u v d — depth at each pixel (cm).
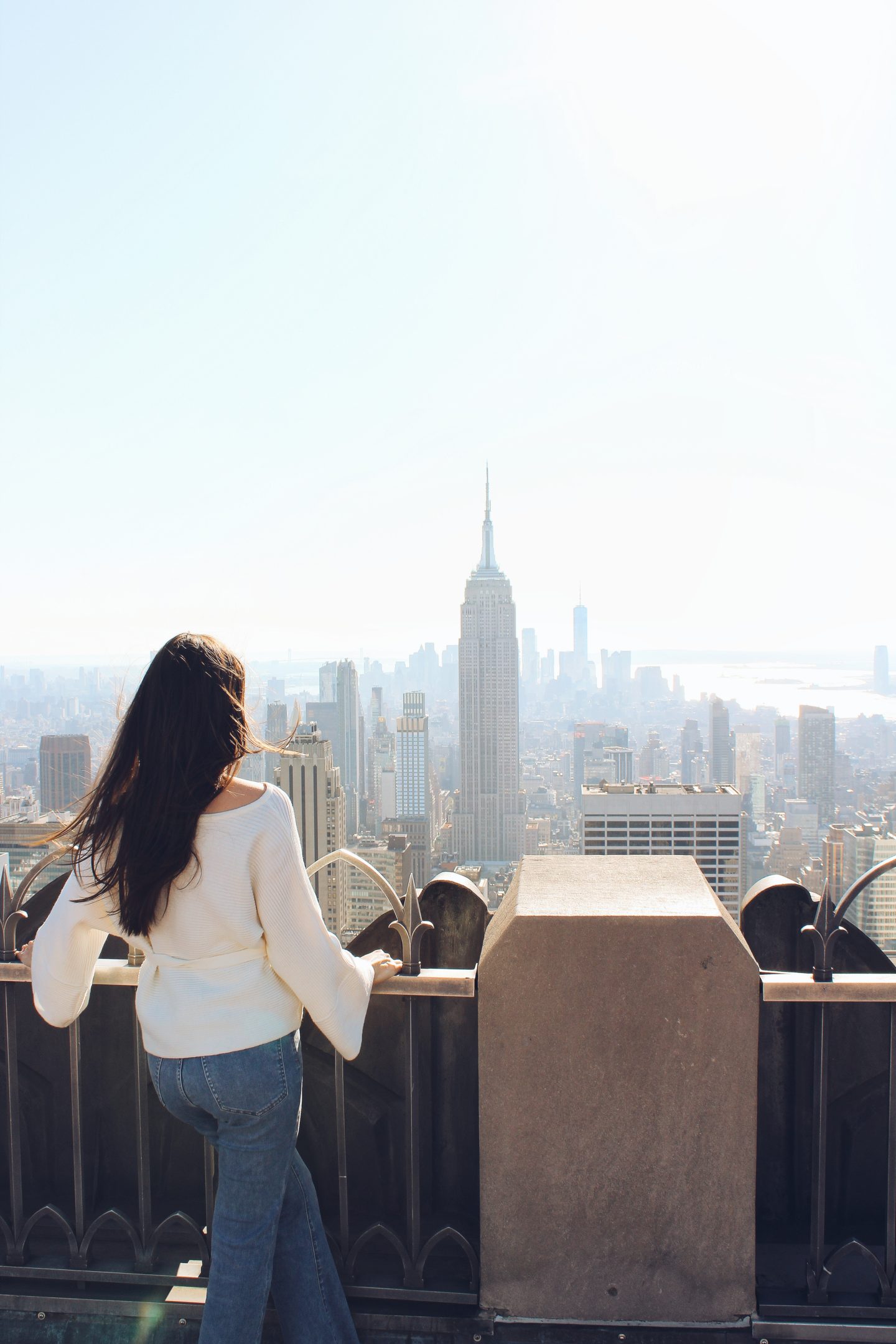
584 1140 197
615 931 195
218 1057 166
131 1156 239
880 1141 225
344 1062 219
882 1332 194
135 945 173
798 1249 221
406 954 207
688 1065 195
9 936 218
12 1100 223
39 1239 235
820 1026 201
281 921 167
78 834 172
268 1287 176
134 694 169
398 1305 206
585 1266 198
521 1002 197
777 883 242
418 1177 209
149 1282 215
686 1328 196
